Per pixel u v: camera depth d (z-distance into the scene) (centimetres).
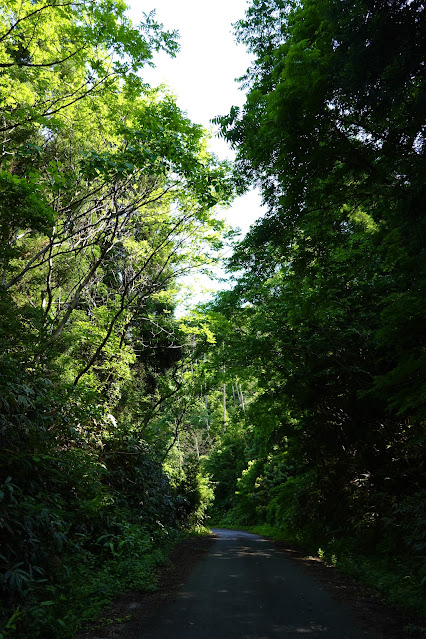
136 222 1403
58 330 1023
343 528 1059
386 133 598
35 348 677
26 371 679
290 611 476
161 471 1421
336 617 454
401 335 638
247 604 507
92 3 834
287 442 1478
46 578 489
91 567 596
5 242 645
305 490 1421
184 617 448
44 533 552
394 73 481
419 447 873
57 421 750
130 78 941
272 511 2322
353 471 1135
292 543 1334
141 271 1419
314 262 836
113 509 838
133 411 1833
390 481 970
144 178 1325
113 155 834
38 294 1310
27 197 635
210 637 383
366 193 684
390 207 613
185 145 980
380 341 716
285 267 912
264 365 1334
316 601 530
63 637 374
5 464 532
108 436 1005
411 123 537
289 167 654
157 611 473
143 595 554
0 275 819
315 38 617
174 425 2862
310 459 1320
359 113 587
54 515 539
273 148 665
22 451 574
